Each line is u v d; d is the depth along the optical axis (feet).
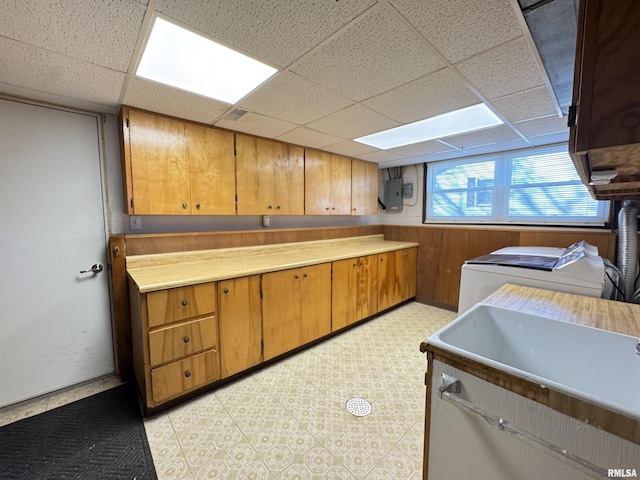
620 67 1.61
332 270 9.46
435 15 3.70
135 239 7.46
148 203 6.97
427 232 13.28
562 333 4.03
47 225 6.62
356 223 14.46
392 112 7.07
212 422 5.82
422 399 6.55
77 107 6.76
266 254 10.00
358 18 3.77
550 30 3.94
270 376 7.47
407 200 14.52
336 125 8.06
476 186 12.24
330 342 9.45
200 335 6.44
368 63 4.89
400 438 5.41
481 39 4.20
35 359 6.60
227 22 3.84
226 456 4.99
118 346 7.31
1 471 4.75
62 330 6.90
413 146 10.52
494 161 11.67
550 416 2.29
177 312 6.10
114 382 7.35
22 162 6.27
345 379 7.33
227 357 6.92
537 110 6.94
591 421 2.09
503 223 11.53
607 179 2.62
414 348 9.03
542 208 10.59
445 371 2.96
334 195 11.71
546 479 2.34
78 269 7.03
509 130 8.56
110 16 3.67
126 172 6.68
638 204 7.14
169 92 5.94
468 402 2.67
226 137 8.29
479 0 3.42
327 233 12.28
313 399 6.55
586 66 1.72
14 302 6.33
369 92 5.97
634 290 7.10
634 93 1.58
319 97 6.23
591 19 1.69
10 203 6.19
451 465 2.93
